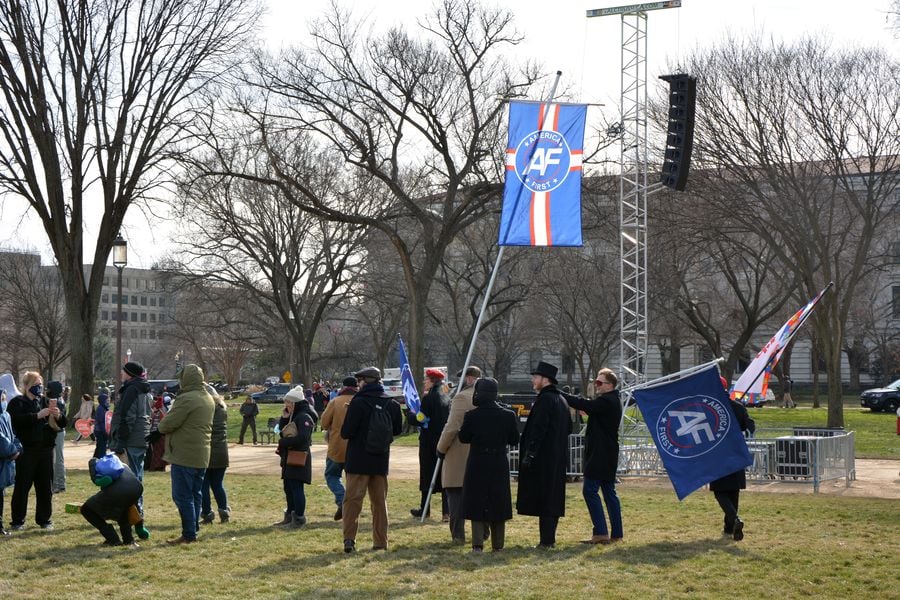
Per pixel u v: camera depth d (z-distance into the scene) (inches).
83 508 430.3
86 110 1311.5
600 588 348.5
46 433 483.2
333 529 491.5
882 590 350.0
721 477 462.9
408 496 661.9
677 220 1342.3
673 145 812.6
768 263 1656.0
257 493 673.0
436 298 2348.7
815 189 1332.4
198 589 346.9
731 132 1305.4
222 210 1715.1
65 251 1369.3
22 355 3289.9
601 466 449.4
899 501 632.4
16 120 1299.2
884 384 2691.9
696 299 2049.7
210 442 492.7
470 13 1357.0
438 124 1378.0
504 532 459.5
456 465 456.4
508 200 634.2
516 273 2033.7
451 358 3058.6
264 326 2358.5
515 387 3250.5
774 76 1296.8
